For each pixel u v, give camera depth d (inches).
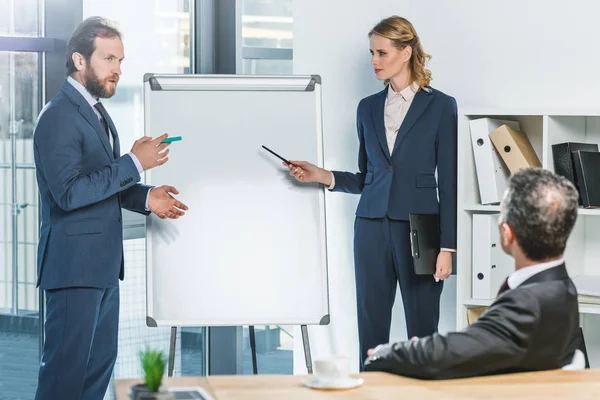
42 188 131.2
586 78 145.9
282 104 144.3
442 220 143.3
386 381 81.8
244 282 139.4
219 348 179.2
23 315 141.9
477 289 143.3
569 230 80.3
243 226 140.7
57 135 127.4
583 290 133.3
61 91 132.0
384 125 147.5
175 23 171.8
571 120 144.4
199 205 140.7
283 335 219.1
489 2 153.0
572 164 136.9
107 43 131.8
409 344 83.0
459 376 81.2
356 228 149.6
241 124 143.0
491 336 80.0
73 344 130.1
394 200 144.9
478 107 152.9
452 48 156.9
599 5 144.1
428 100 144.7
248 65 205.8
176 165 141.3
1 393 139.6
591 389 77.7
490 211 146.5
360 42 165.8
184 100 142.7
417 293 146.3
